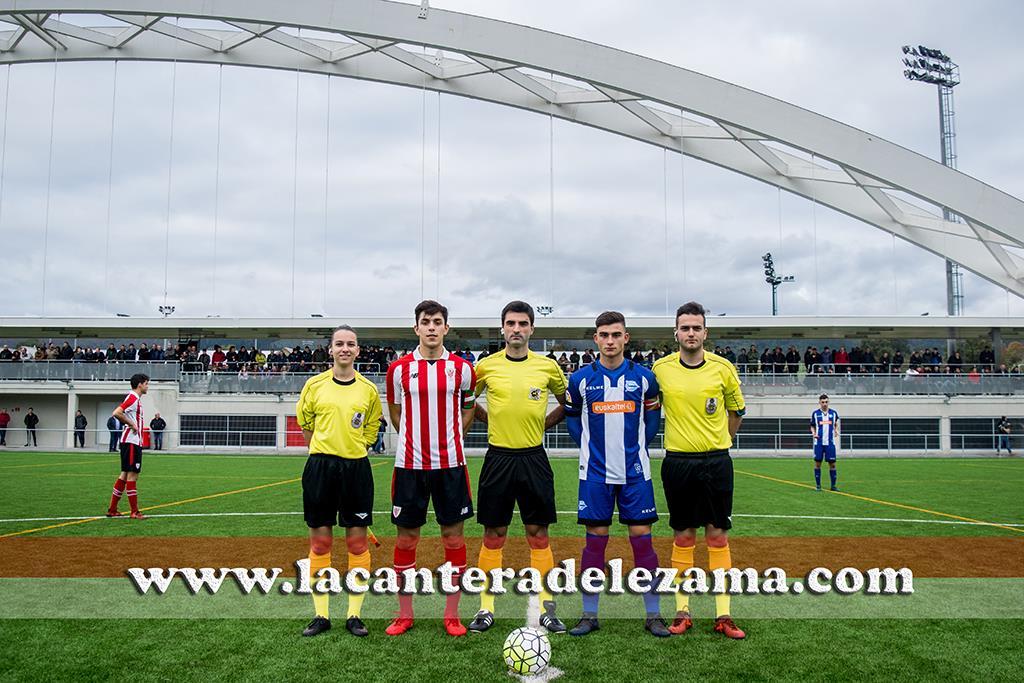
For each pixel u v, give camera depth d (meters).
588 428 4.80
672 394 4.80
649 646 4.32
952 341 33.31
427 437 4.68
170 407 28.61
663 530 8.48
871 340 33.22
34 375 29.42
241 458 22.50
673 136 34.06
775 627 4.68
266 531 8.11
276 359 32.12
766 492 12.64
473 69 33.09
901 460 22.98
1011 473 17.39
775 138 26.80
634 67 27.06
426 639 4.43
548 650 3.91
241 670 3.91
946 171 25.95
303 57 33.78
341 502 4.73
